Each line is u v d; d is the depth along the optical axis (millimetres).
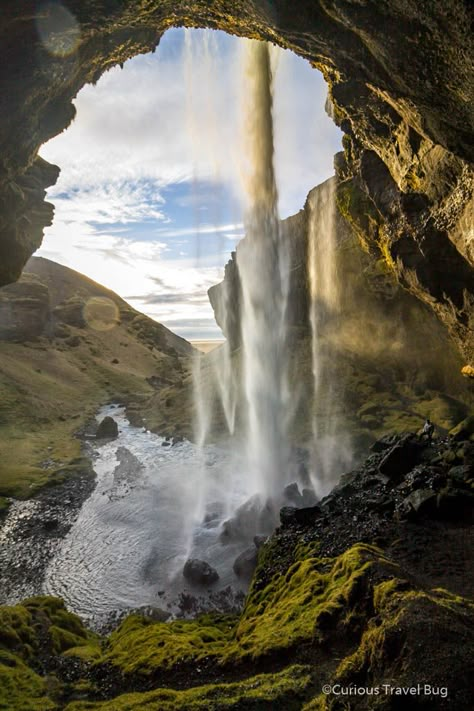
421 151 15531
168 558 20844
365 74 11602
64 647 11180
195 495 29375
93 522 26516
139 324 130875
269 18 10711
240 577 18031
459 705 4840
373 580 8469
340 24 10227
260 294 48406
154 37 14539
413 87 10531
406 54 9484
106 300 141125
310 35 10953
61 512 28438
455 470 14734
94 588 18781
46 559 21922
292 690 6730
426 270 19625
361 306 40344
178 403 54781
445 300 19906
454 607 6664
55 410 59906
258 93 38844
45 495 31594
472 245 15156
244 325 48406
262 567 13461
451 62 8906
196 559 19422
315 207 45094
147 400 67750
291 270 48438
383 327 38750
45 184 19766
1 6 9234
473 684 5051
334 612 8250
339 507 15188
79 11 10656
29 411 54906
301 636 8148
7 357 73375
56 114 15023
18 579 19969
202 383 56688
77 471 36969
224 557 20250
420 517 13156
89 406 66875
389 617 6445
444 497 13242
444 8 7691
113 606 17281
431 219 17047
